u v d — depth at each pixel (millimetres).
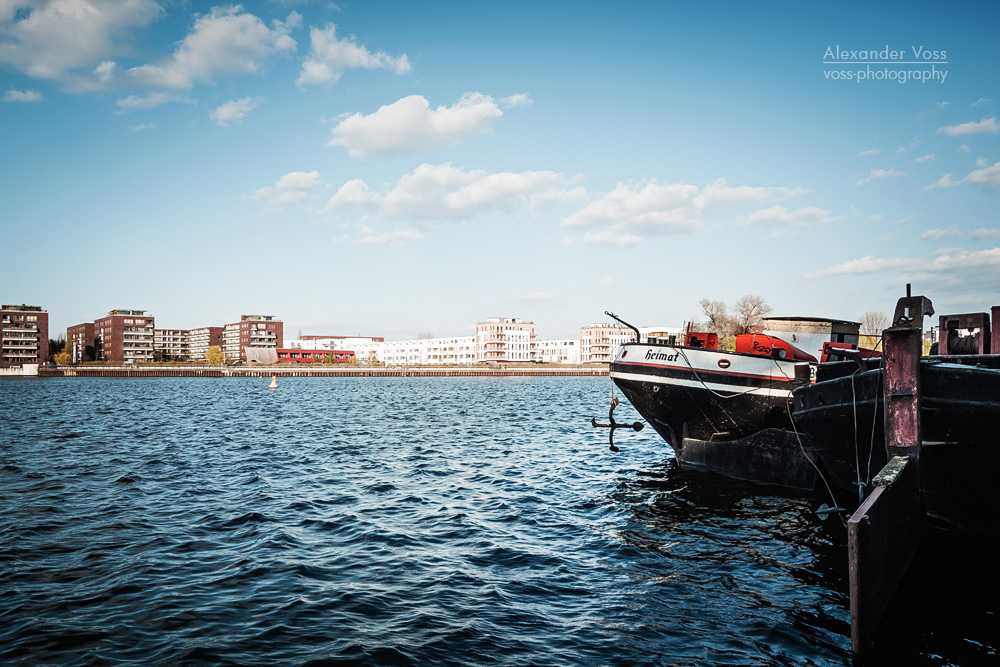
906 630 7430
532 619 8070
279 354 198625
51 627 7617
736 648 7203
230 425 35625
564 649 7176
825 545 11570
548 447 26297
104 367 159625
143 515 13539
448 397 70625
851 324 20609
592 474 19438
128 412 45625
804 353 20297
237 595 8789
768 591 9133
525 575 9836
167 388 97000
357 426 35312
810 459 16547
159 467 20109
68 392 80375
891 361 9227
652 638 7477
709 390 17969
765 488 17000
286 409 50188
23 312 163375
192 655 6887
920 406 9125
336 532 12336
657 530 12656
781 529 12734
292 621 7887
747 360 17625
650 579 9656
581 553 11062
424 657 6918
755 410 17734
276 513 13820
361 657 6883
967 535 10148
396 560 10531
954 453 9398
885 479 8086
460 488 17078
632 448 26125
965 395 9055
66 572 9688
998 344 12891
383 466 20781
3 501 14742
